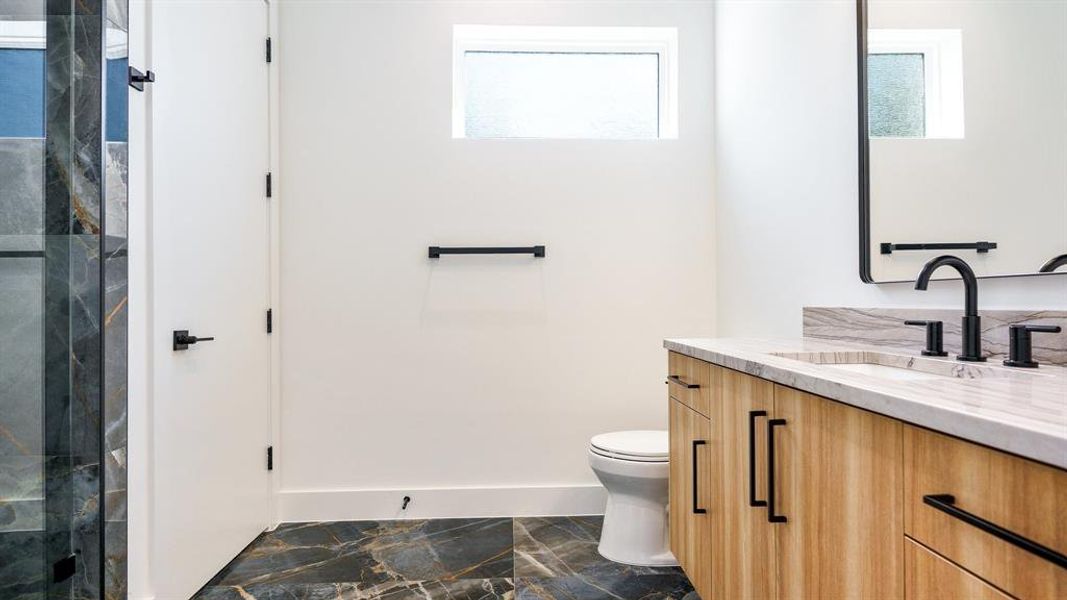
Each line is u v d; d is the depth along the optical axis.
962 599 0.65
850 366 1.39
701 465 1.56
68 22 1.14
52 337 1.12
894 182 1.49
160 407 1.62
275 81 2.47
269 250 2.45
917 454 0.73
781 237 2.06
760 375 1.16
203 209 1.87
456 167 2.58
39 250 1.10
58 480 1.12
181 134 1.74
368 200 2.55
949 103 1.33
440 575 2.00
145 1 1.57
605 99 2.75
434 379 2.57
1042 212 1.12
